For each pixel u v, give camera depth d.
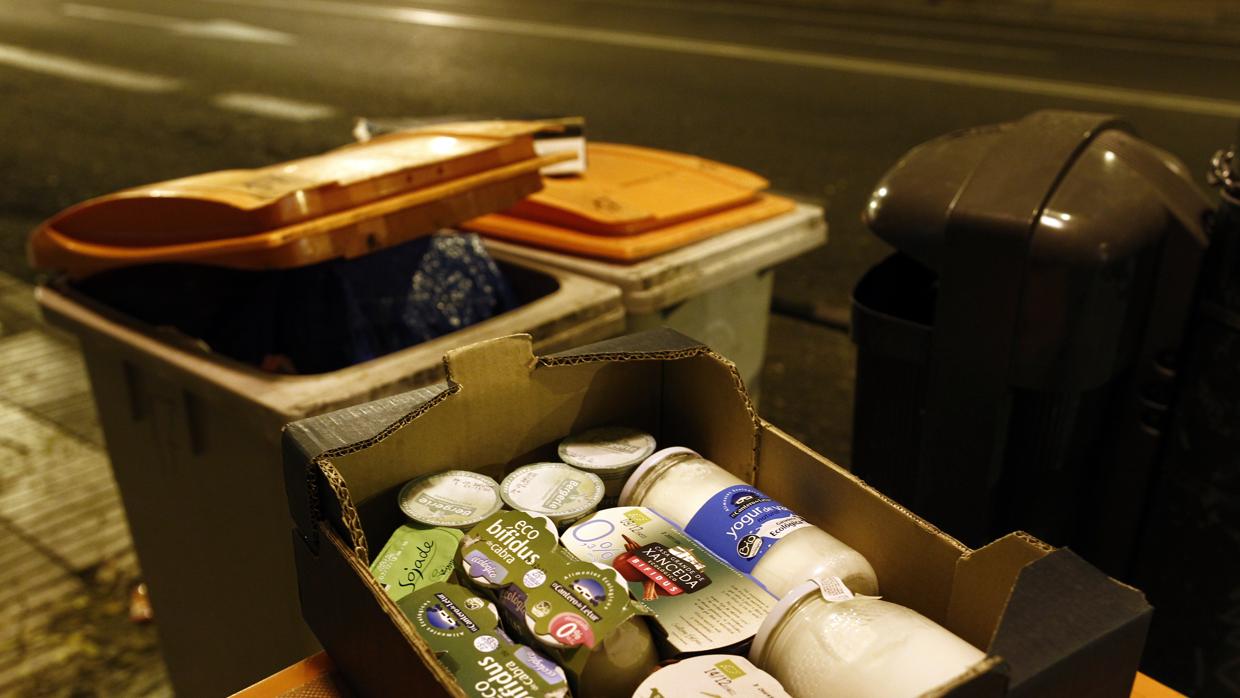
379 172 1.81
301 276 1.89
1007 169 1.67
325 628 1.09
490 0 14.07
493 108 7.85
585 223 2.23
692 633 0.95
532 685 0.87
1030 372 1.66
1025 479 1.78
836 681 0.87
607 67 9.41
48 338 4.35
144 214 1.82
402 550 1.06
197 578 1.99
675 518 1.12
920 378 1.79
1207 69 9.57
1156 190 1.65
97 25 11.99
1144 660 1.91
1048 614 0.79
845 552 1.04
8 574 2.89
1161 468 1.77
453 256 2.09
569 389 1.23
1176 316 1.68
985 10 13.09
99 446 3.51
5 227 5.68
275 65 9.61
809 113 7.75
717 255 2.27
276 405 1.55
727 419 1.22
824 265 5.06
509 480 1.16
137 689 2.52
